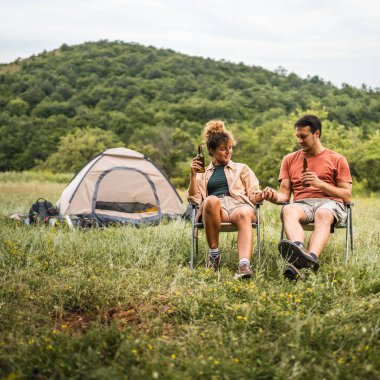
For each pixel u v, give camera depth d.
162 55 136.88
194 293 3.59
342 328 2.83
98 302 3.56
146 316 3.26
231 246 5.21
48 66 119.69
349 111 67.00
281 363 2.46
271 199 4.55
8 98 92.25
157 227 6.87
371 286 3.61
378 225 6.63
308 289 3.50
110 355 2.63
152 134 48.97
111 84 101.31
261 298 3.38
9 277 4.14
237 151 39.41
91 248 5.28
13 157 65.56
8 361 2.52
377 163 30.42
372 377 2.34
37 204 7.95
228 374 2.34
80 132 52.97
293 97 89.12
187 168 39.66
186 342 2.81
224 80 116.81
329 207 4.42
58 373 2.40
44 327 3.10
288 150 33.31
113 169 8.34
